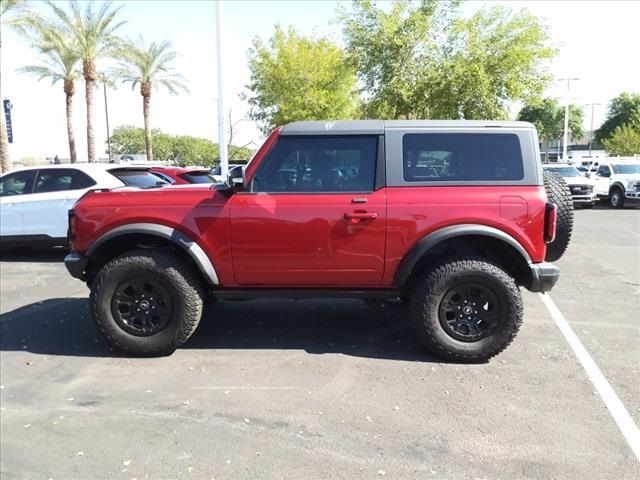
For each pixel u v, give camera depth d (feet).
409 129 15.70
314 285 16.06
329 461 10.78
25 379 14.74
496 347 15.42
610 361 15.72
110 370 15.33
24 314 20.72
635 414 12.57
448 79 67.56
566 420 12.32
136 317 16.11
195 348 16.97
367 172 15.65
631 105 220.02
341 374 14.90
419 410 12.82
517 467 10.57
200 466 10.64
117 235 15.83
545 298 22.89
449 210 15.26
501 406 12.99
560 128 236.02
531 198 15.21
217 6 47.14
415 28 69.00
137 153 233.14
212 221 15.67
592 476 10.28
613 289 24.44
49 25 91.30
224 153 48.52
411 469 10.51
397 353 16.44
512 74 68.95
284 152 15.81
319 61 113.60
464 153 15.64
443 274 15.31
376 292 16.01
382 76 71.05
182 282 15.85
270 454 11.04
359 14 72.02
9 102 73.67
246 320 19.67
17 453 11.16
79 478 10.31
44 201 32.27
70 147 112.68
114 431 11.99
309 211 15.48
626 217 57.47
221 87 48.03
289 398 13.48
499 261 16.46
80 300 22.75
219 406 13.10
